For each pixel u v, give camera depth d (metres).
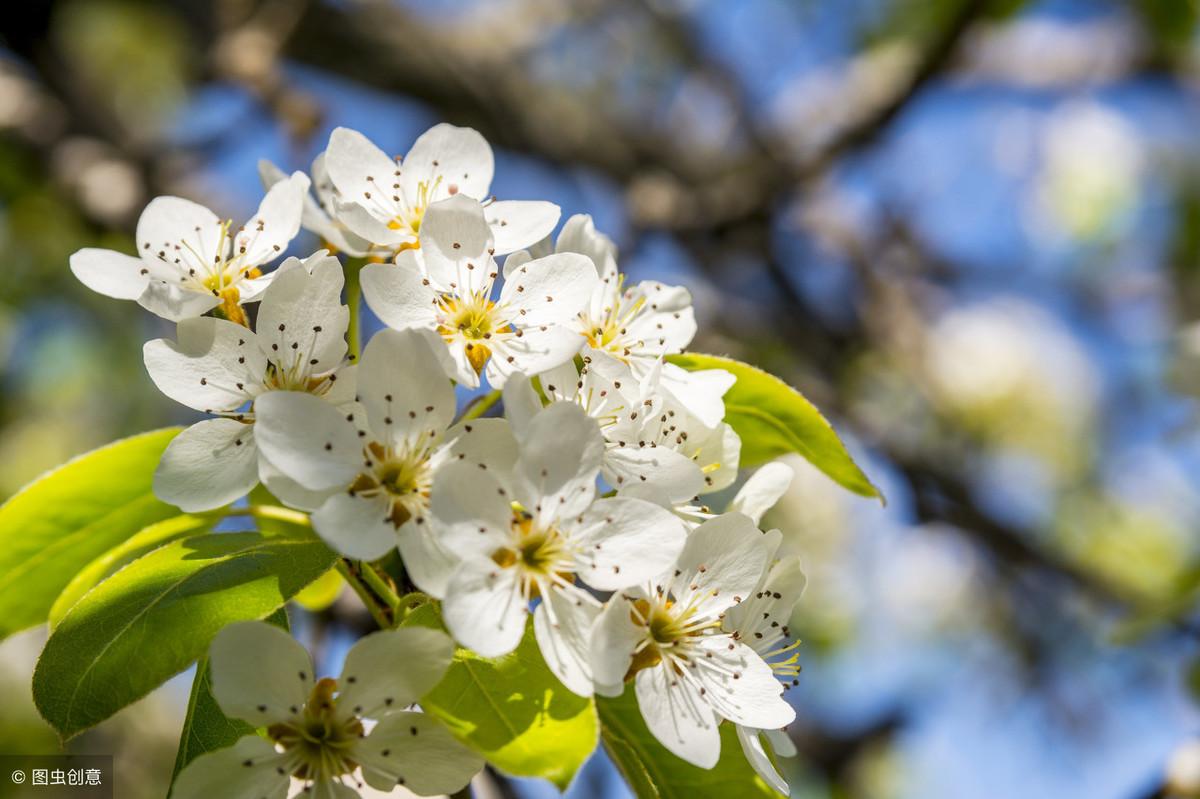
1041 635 7.38
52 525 2.84
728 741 2.34
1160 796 3.66
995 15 5.04
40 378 6.62
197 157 5.48
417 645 1.97
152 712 5.57
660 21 7.71
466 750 2.04
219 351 2.36
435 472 2.05
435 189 2.68
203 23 5.88
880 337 7.26
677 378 2.54
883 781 6.93
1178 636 6.01
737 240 6.39
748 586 2.25
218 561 2.26
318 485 2.10
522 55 7.71
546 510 2.10
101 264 2.51
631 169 7.21
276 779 2.00
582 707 2.01
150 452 2.84
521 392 2.10
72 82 5.95
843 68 6.83
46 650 2.11
